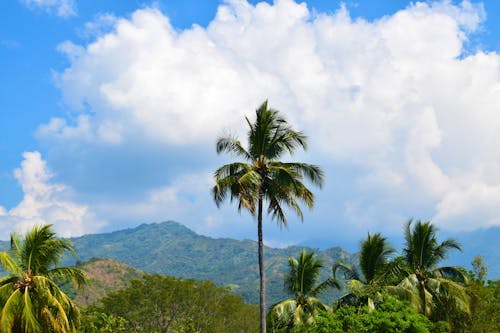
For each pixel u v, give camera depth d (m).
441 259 40.66
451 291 37.19
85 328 60.25
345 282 38.00
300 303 38.88
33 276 24.36
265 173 31.95
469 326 38.03
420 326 25.75
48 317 23.92
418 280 39.03
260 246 31.31
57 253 25.75
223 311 91.31
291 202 31.56
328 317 27.69
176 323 82.38
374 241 38.72
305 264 39.62
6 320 22.48
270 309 38.88
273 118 32.31
